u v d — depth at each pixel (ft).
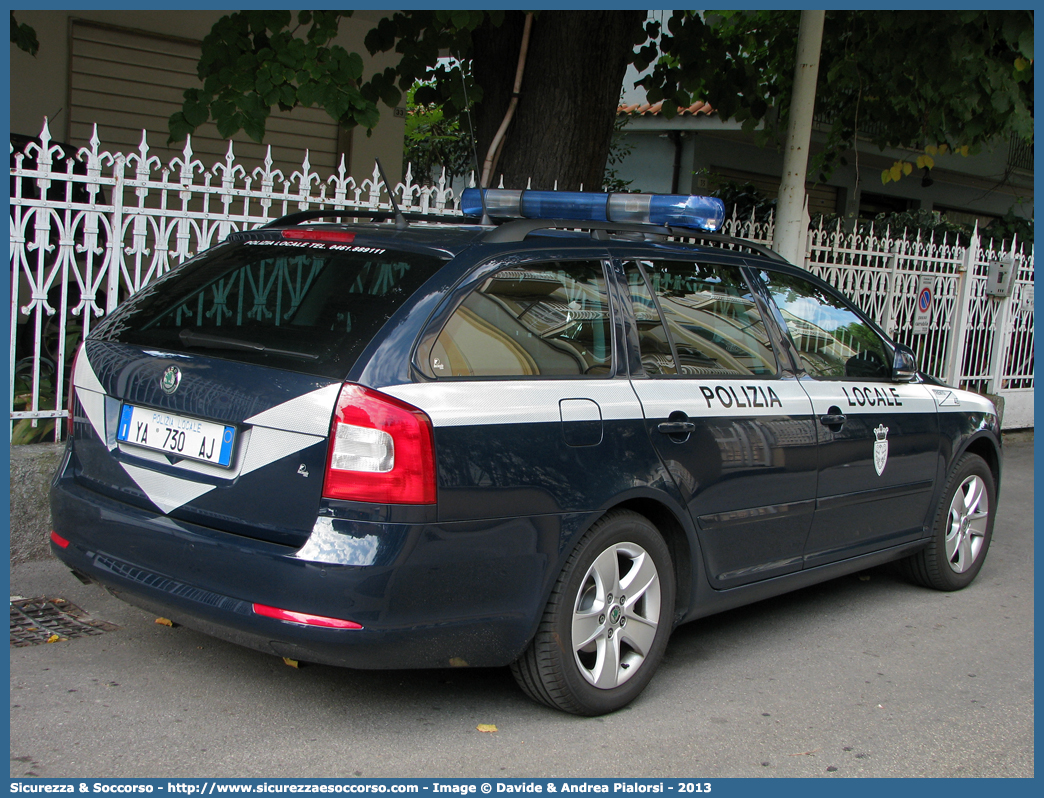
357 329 10.34
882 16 24.53
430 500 9.89
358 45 36.24
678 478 12.39
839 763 11.21
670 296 13.25
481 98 24.62
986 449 19.22
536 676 11.25
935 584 18.25
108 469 11.26
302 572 9.55
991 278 35.83
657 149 50.14
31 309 16.66
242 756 10.32
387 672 12.68
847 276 31.37
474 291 10.96
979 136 28.19
